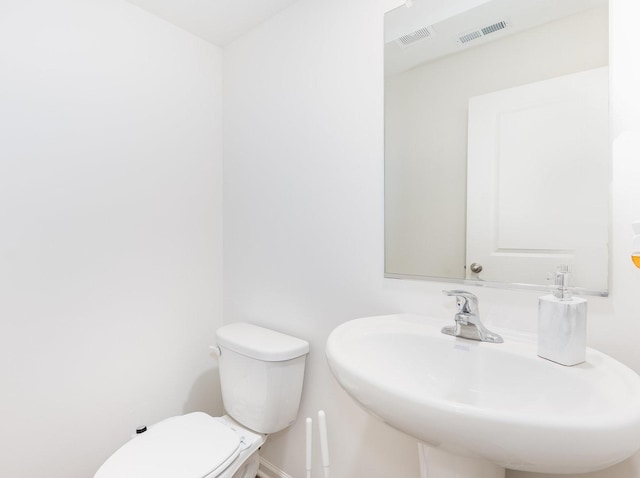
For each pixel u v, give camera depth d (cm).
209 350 161
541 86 78
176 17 141
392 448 104
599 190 70
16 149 105
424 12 97
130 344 133
